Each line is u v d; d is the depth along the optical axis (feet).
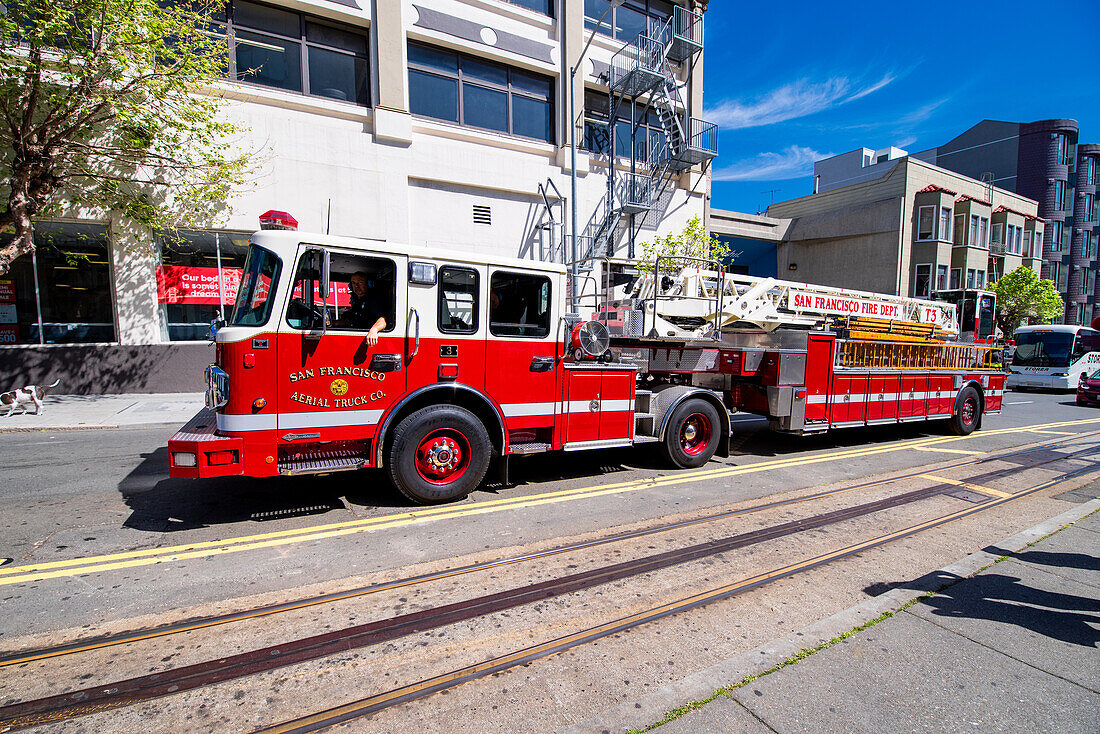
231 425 13.52
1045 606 10.43
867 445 27.96
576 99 52.85
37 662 8.30
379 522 14.65
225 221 38.81
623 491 18.20
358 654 8.64
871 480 20.45
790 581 11.58
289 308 13.99
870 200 92.84
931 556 13.06
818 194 100.27
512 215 50.19
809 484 19.71
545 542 13.52
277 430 13.93
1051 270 131.23
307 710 7.30
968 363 32.24
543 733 6.84
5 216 29.12
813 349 24.04
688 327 24.90
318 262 14.32
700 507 16.66
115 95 30.83
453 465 16.34
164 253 38.55
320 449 15.20
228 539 13.32
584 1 53.57
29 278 35.83
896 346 27.86
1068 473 21.94
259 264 14.20
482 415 17.28
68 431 27.17
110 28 29.43
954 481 20.47
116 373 37.35
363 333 14.85
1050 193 129.59
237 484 17.83
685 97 60.70
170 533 13.65
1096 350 64.08
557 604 10.39
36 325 36.19
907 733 6.93
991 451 26.63
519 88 51.29
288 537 13.52
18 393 29.76
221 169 35.81
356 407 14.83
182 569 11.65
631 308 22.97
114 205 35.04
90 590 10.64
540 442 18.33
